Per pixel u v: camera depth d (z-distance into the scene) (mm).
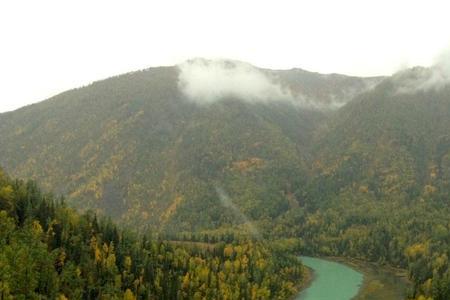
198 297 198500
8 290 149000
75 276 175000
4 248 166750
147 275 198875
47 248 181750
